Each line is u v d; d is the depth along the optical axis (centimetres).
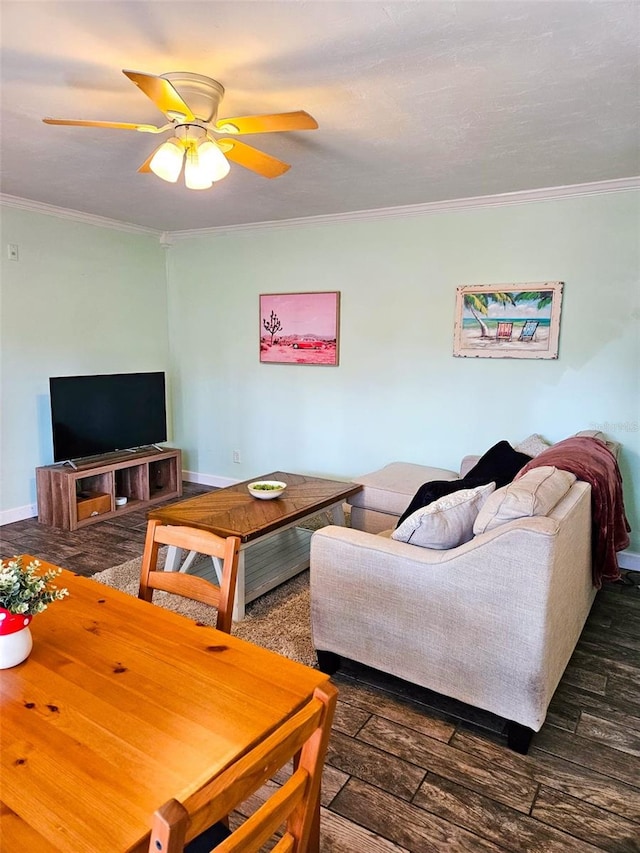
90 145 286
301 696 111
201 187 224
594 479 248
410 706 220
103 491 447
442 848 159
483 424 401
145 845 77
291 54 192
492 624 191
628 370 351
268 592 314
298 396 484
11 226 408
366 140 273
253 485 337
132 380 470
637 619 295
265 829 74
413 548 212
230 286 507
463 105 233
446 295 404
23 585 120
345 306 448
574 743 201
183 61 198
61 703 107
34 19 170
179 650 126
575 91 220
